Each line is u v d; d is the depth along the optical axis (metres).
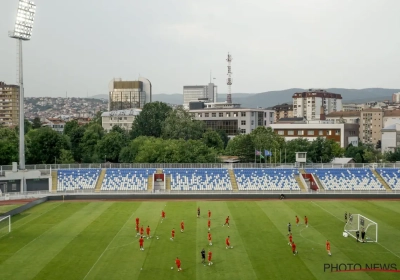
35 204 91.25
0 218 74.38
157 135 181.50
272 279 47.81
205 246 60.59
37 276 48.66
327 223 74.56
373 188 105.69
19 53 102.62
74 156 157.00
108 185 106.56
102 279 47.75
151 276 48.66
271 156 136.62
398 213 83.00
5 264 52.69
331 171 112.25
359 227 70.69
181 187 106.69
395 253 57.50
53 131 140.38
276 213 83.06
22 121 104.44
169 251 58.12
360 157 156.25
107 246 60.38
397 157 157.25
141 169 112.69
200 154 128.12
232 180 109.19
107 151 146.75
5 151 122.12
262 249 59.16
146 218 78.44
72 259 54.66
